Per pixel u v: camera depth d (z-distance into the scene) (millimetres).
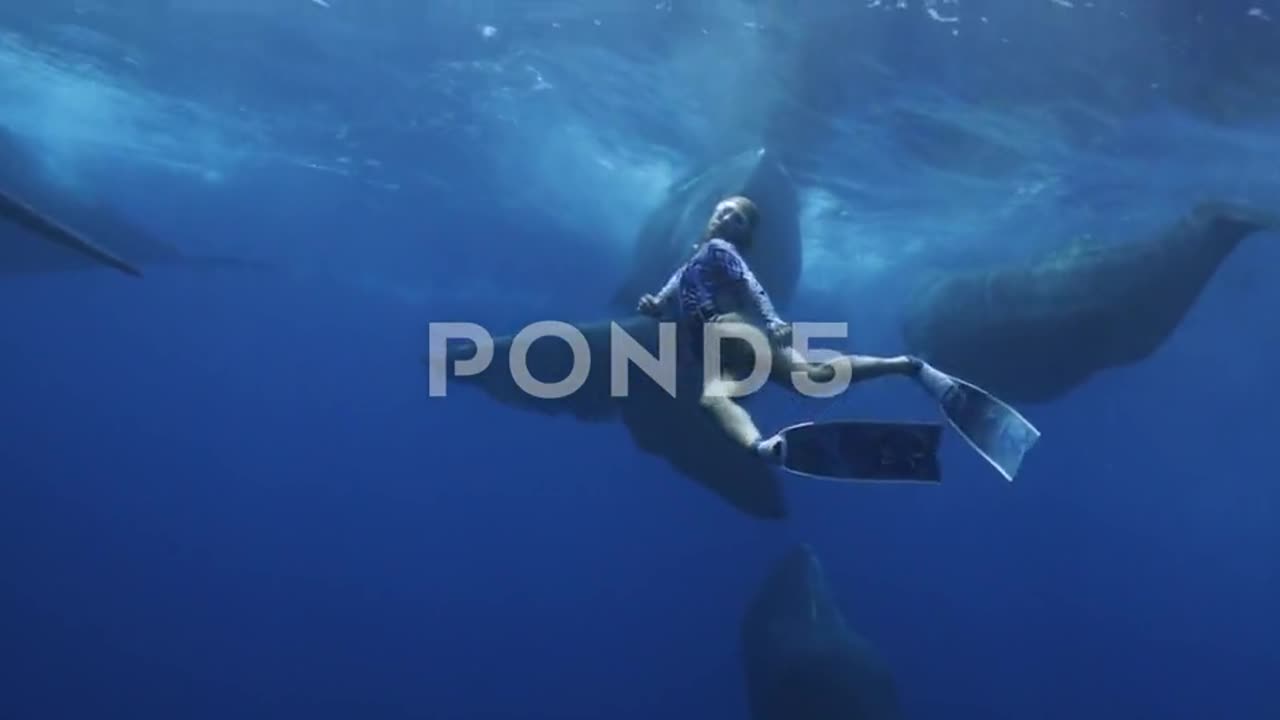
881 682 13828
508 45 17297
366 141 22156
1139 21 13688
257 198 25938
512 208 24250
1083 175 19094
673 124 18625
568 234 24375
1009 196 20062
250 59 18859
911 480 5016
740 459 12695
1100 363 14039
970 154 18328
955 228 21328
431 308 36281
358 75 19156
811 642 14047
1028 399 14625
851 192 20016
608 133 19656
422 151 22359
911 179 19438
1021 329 13961
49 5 17531
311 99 20359
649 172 20422
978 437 5141
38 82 20359
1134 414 42906
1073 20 13852
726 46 15906
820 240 21547
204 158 23500
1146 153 18062
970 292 14500
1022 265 14352
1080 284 13641
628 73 17391
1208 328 30156
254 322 50938
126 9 17391
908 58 15406
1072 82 15586
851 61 15719
